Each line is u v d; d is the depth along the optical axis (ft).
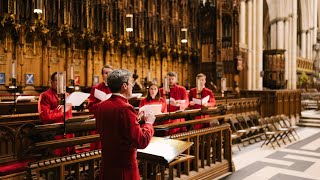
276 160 25.82
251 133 36.19
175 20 51.06
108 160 9.35
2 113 19.93
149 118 10.27
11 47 31.99
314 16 113.60
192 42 54.85
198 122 19.10
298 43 109.40
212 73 54.08
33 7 32.19
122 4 42.16
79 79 38.52
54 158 11.30
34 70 34.01
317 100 66.69
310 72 108.58
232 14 52.70
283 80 75.00
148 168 17.20
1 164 15.38
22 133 16.38
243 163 24.67
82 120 13.12
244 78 58.39
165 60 50.31
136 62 45.78
